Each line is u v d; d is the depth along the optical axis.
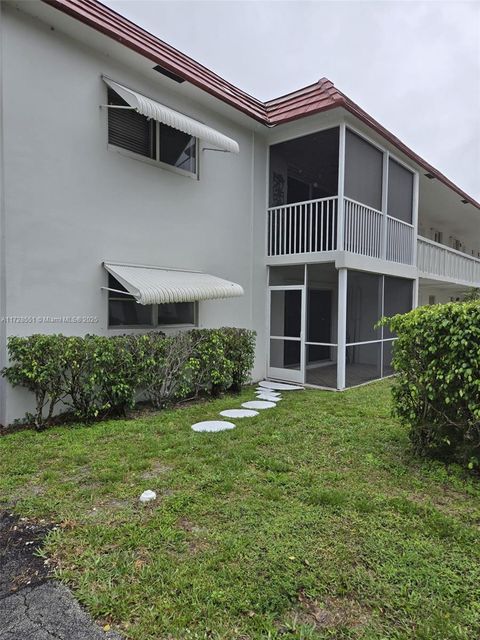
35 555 3.66
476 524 4.24
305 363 12.73
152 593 3.15
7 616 2.95
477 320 5.28
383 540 3.88
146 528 4.06
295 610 3.01
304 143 13.24
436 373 5.68
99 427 7.54
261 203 13.41
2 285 7.43
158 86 10.05
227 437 6.96
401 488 5.06
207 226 11.49
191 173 11.01
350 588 3.22
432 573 3.40
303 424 7.85
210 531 4.03
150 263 9.98
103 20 8.49
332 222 12.91
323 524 4.17
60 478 5.32
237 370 11.06
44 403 7.93
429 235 26.17
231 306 12.36
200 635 2.76
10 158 7.45
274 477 5.31
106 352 7.91
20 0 7.26
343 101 10.66
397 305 15.05
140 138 9.81
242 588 3.20
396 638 2.75
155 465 5.75
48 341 7.37
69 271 8.38
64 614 2.97
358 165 12.48
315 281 12.97
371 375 13.47
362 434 7.17
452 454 5.85
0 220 7.37
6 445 6.52
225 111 11.52
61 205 8.21
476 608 3.03
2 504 4.62
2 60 7.30
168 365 9.16
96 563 3.52
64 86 8.21
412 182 15.87
